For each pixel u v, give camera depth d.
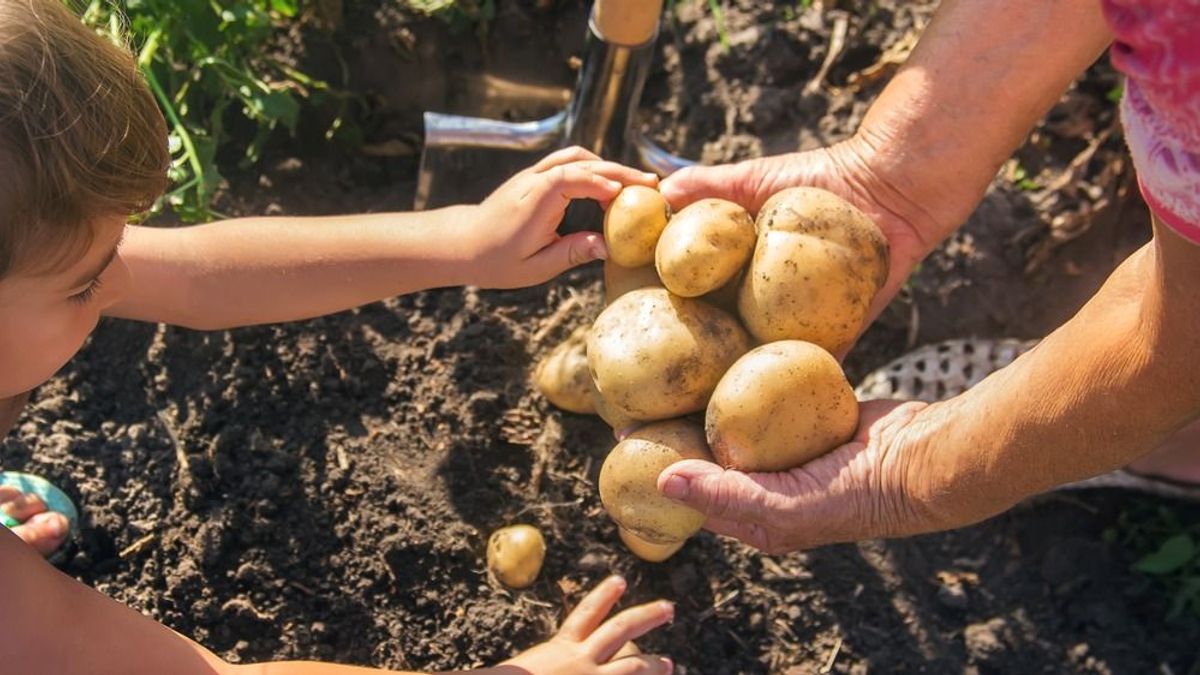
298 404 1.03
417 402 1.05
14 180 0.62
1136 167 0.57
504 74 1.19
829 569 1.01
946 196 0.90
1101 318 0.69
